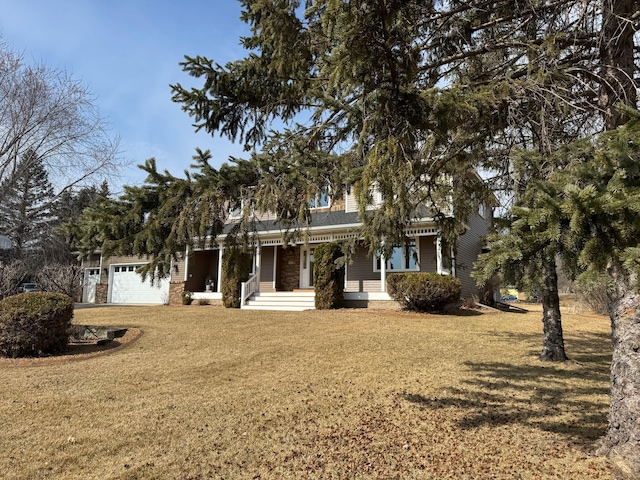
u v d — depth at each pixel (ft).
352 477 11.25
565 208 7.51
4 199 58.49
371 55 10.13
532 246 8.40
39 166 59.47
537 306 73.46
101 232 12.26
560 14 13.97
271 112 19.11
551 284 24.98
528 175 14.11
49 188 62.59
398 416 15.92
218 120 18.74
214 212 12.79
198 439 13.97
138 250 12.73
